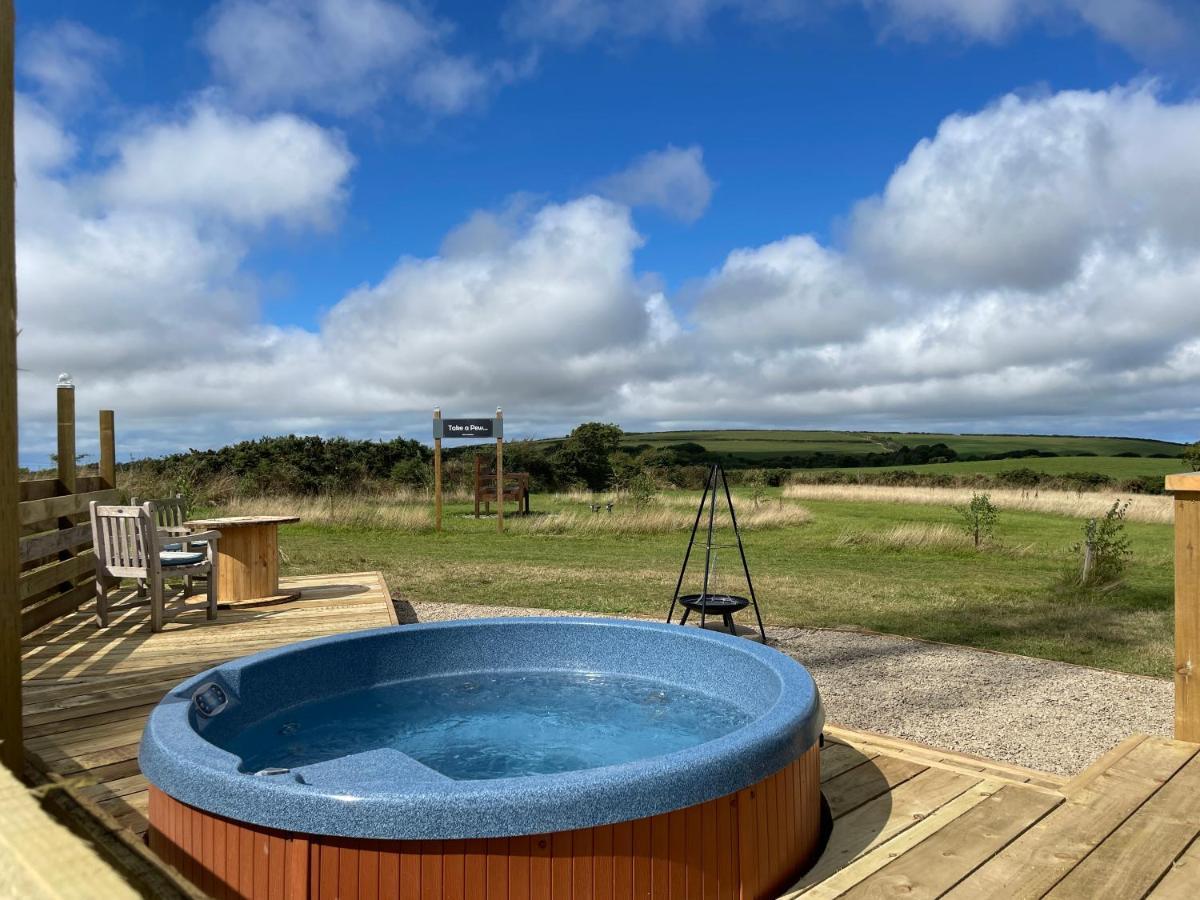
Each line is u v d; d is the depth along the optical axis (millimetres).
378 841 2352
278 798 2410
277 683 4359
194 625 7012
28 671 5441
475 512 20359
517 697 4883
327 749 4016
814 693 3441
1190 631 4043
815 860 3174
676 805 2537
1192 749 3896
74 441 7844
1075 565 12312
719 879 2658
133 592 8688
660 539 16141
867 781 3660
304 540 15016
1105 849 2922
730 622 6590
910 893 2623
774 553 14094
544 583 10195
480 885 2354
